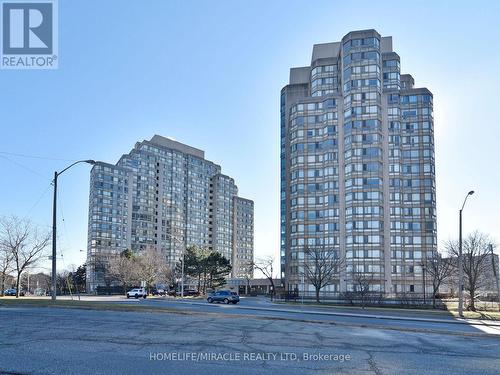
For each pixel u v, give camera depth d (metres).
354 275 78.00
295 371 10.55
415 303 57.25
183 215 180.88
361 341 16.22
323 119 94.00
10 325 16.91
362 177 87.00
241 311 33.94
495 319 35.09
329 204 90.50
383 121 89.94
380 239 84.62
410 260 85.44
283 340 15.58
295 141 95.69
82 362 10.58
